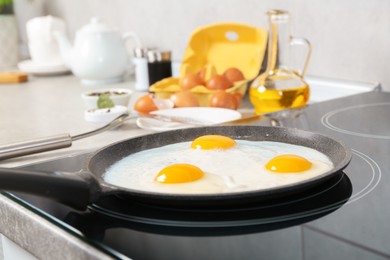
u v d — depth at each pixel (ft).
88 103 4.22
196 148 2.86
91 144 3.42
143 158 2.79
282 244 2.11
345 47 4.09
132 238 2.19
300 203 2.38
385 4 3.83
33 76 6.09
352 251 2.05
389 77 3.93
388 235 2.14
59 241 2.33
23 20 7.84
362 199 2.39
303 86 3.74
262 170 2.57
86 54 5.22
